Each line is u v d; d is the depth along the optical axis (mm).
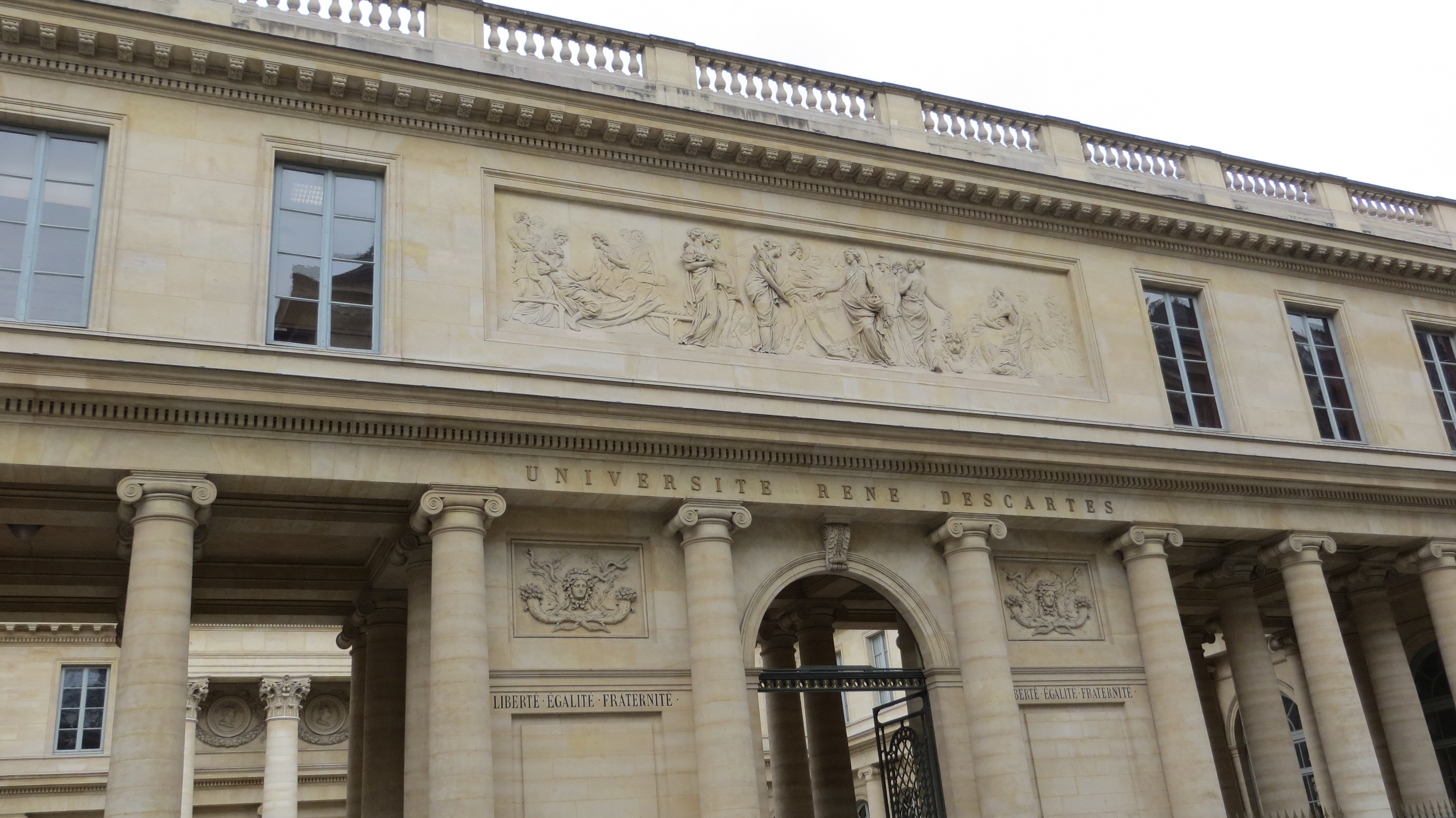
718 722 24812
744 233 29859
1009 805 26703
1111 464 30375
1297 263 36938
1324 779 44594
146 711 20438
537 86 27391
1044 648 29703
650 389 26438
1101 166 35531
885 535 29016
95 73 24297
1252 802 52688
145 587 21219
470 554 23781
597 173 28484
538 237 27453
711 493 26438
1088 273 33500
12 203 23344
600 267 27859
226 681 51125
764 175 30234
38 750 47438
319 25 26672
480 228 26656
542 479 24969
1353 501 33750
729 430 26469
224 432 22688
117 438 21891
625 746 24844
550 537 25719
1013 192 32469
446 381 24688
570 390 25812
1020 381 31625
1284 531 32625
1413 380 37656
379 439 23766
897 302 30812
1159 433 31891
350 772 32281
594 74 29344
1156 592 30484
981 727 27484
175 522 21812
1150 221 34281
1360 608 37250
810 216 30516
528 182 27672
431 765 22547
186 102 24906
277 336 24547
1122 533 31125
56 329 22078
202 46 24734
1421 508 34625
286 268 25094
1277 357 35469
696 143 29156
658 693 25406
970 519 28906
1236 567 34406
